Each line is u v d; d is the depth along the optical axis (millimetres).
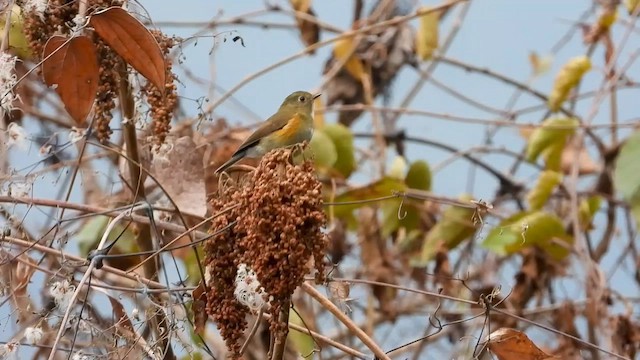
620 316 11242
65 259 7457
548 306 11852
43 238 8055
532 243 11703
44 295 8094
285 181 6172
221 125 11945
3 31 8125
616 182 11047
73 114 7672
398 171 12773
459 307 12188
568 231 13047
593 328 11344
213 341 11492
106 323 7945
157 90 7613
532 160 12742
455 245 12195
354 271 12062
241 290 6352
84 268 8188
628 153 11109
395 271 12188
